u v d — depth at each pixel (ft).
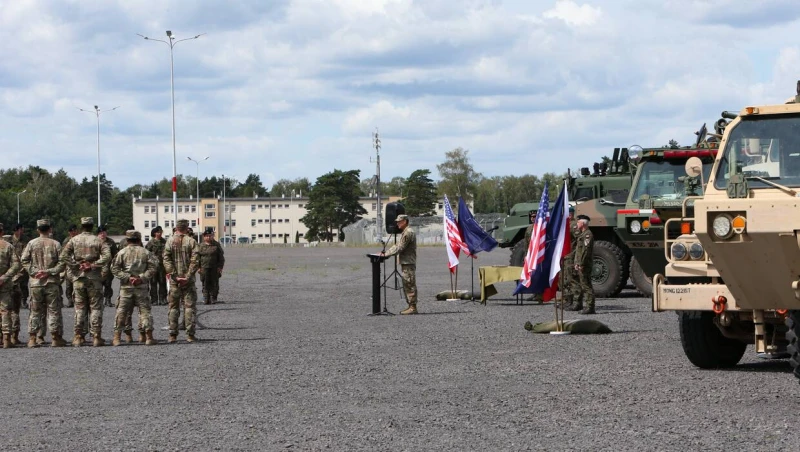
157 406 33.19
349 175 484.74
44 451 26.50
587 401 32.60
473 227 80.89
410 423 29.48
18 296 55.42
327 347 49.37
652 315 63.62
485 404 32.48
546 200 56.65
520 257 87.51
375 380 38.11
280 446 26.63
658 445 25.88
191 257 54.44
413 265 68.69
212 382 38.42
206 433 28.50
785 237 30.48
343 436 27.78
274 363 43.65
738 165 34.63
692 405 31.60
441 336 53.67
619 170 93.40
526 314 66.69
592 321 54.13
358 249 303.27
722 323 36.17
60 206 577.02
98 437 28.25
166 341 54.60
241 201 590.96
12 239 82.12
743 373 38.55
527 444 26.35
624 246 79.66
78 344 54.39
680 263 36.27
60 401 34.65
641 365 40.88
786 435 26.86
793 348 32.17
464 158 510.58
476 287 99.04
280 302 83.30
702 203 31.71
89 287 54.03
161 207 590.96
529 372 39.50
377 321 63.67
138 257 53.72
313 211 479.82
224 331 59.26
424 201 487.20
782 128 34.53
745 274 32.27
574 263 66.44
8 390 37.50
